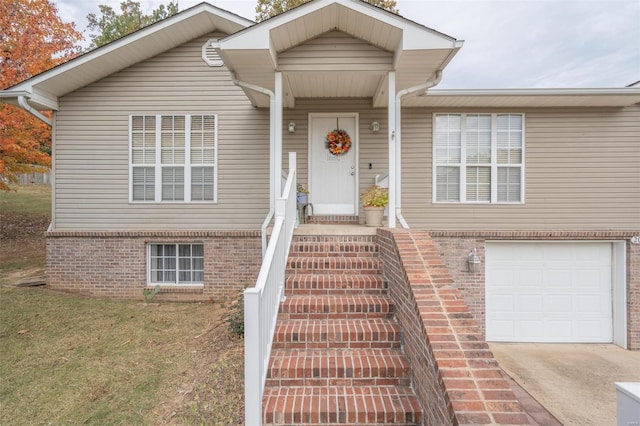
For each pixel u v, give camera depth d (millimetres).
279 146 5062
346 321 3381
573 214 7035
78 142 6906
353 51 4945
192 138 6957
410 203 7059
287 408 2516
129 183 6918
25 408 3551
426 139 7055
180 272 7109
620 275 7070
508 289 7207
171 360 4328
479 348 2209
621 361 6336
